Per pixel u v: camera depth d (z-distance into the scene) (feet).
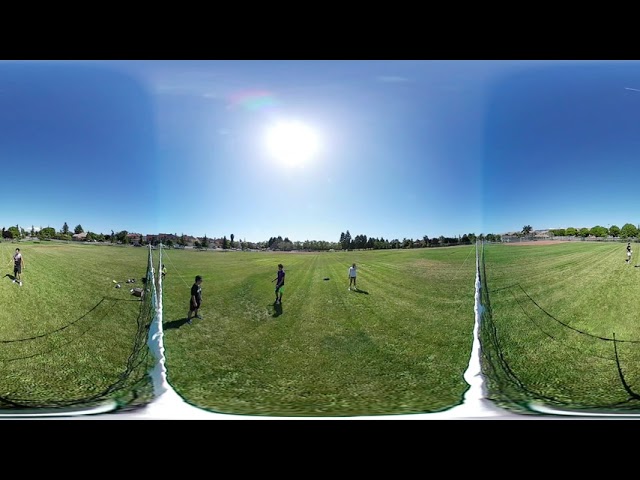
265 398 25.32
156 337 34.63
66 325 36.42
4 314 37.91
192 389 26.99
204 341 34.45
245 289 51.29
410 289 51.13
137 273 56.95
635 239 66.90
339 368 30.19
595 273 51.06
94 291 46.24
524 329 37.17
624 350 32.50
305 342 34.68
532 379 28.76
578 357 32.17
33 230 74.08
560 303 42.70
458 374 29.25
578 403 24.76
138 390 26.27
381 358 31.53
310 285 54.34
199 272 61.72
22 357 31.04
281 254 86.84
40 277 49.57
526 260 63.52
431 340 34.94
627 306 39.93
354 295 48.55
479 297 45.21
